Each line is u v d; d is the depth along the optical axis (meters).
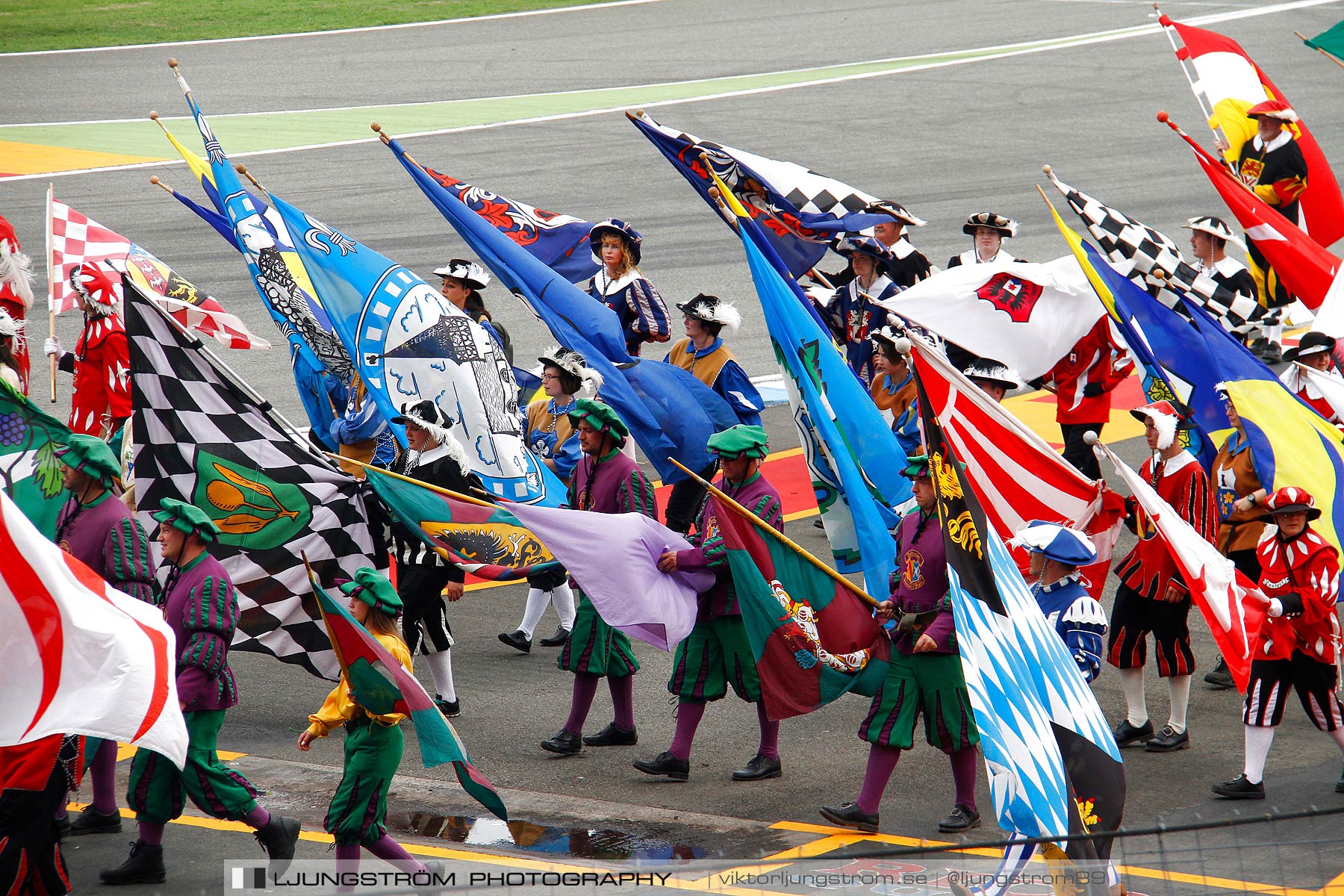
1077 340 43.38
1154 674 37.66
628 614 30.55
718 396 42.00
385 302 38.12
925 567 28.81
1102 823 26.03
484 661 38.88
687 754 31.45
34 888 24.28
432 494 31.73
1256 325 47.56
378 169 100.00
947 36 150.50
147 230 84.25
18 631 22.48
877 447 35.78
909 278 49.53
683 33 155.25
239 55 144.25
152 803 25.94
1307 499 29.42
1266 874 20.23
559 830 28.61
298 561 32.22
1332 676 29.67
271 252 39.12
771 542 30.16
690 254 81.44
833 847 27.64
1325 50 57.72
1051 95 122.88
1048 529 30.73
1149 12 158.50
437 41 152.00
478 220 42.03
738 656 31.19
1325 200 53.41
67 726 22.38
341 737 33.88
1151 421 33.22
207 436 31.80
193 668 25.48
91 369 43.59
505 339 43.94
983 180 97.19
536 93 126.94
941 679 28.42
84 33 151.75
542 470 39.06
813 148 106.12
